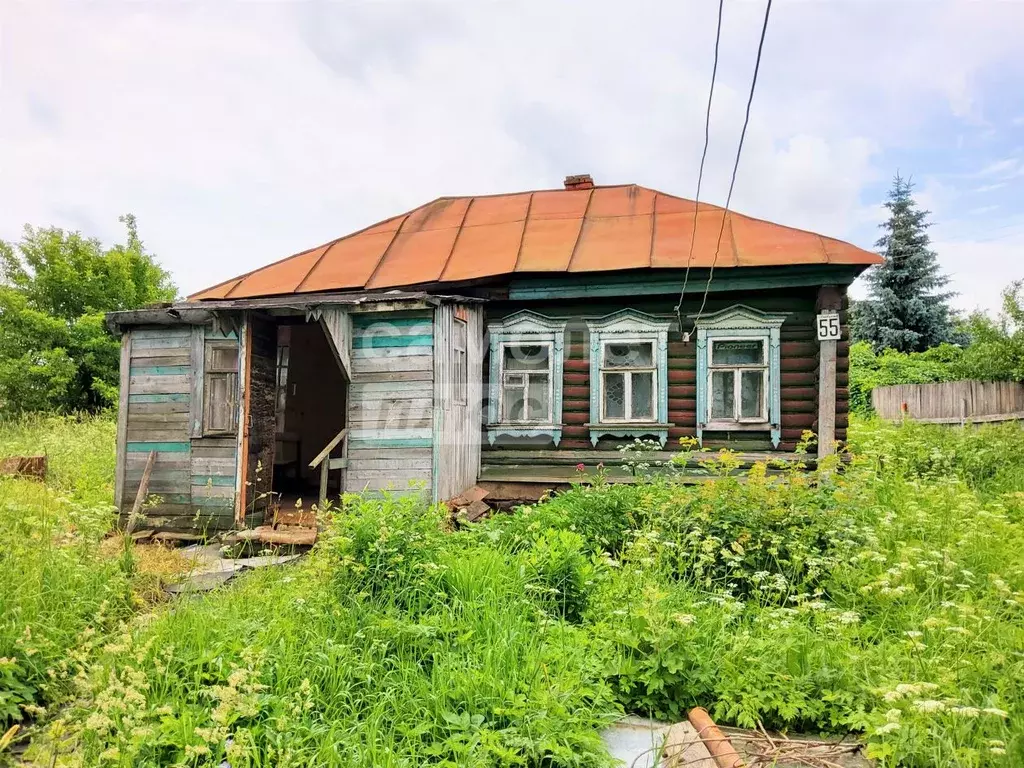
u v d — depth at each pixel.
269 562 6.45
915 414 16.89
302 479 11.71
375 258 10.70
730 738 3.62
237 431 8.16
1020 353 15.16
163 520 7.74
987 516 6.12
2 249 22.58
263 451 8.67
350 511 5.58
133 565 5.71
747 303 9.23
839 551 5.67
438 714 3.56
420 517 5.74
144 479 8.20
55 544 5.41
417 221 11.88
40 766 3.03
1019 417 13.31
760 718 3.74
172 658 3.76
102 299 22.94
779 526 6.04
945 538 5.96
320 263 10.89
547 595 5.05
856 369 25.47
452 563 5.09
